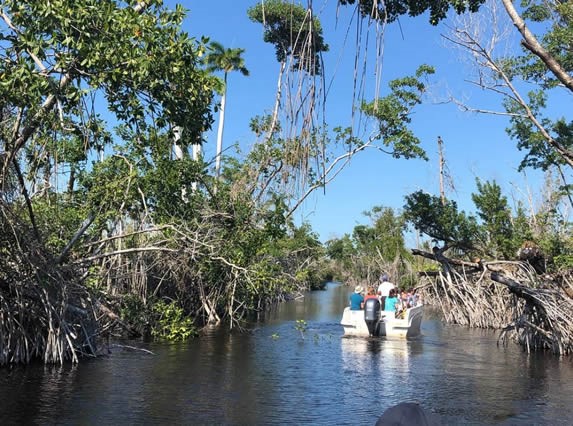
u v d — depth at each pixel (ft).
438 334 75.15
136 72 27.78
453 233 87.45
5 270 40.42
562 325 56.95
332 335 68.90
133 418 29.81
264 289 73.56
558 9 46.37
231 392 36.32
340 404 34.14
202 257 63.82
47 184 49.01
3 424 28.07
